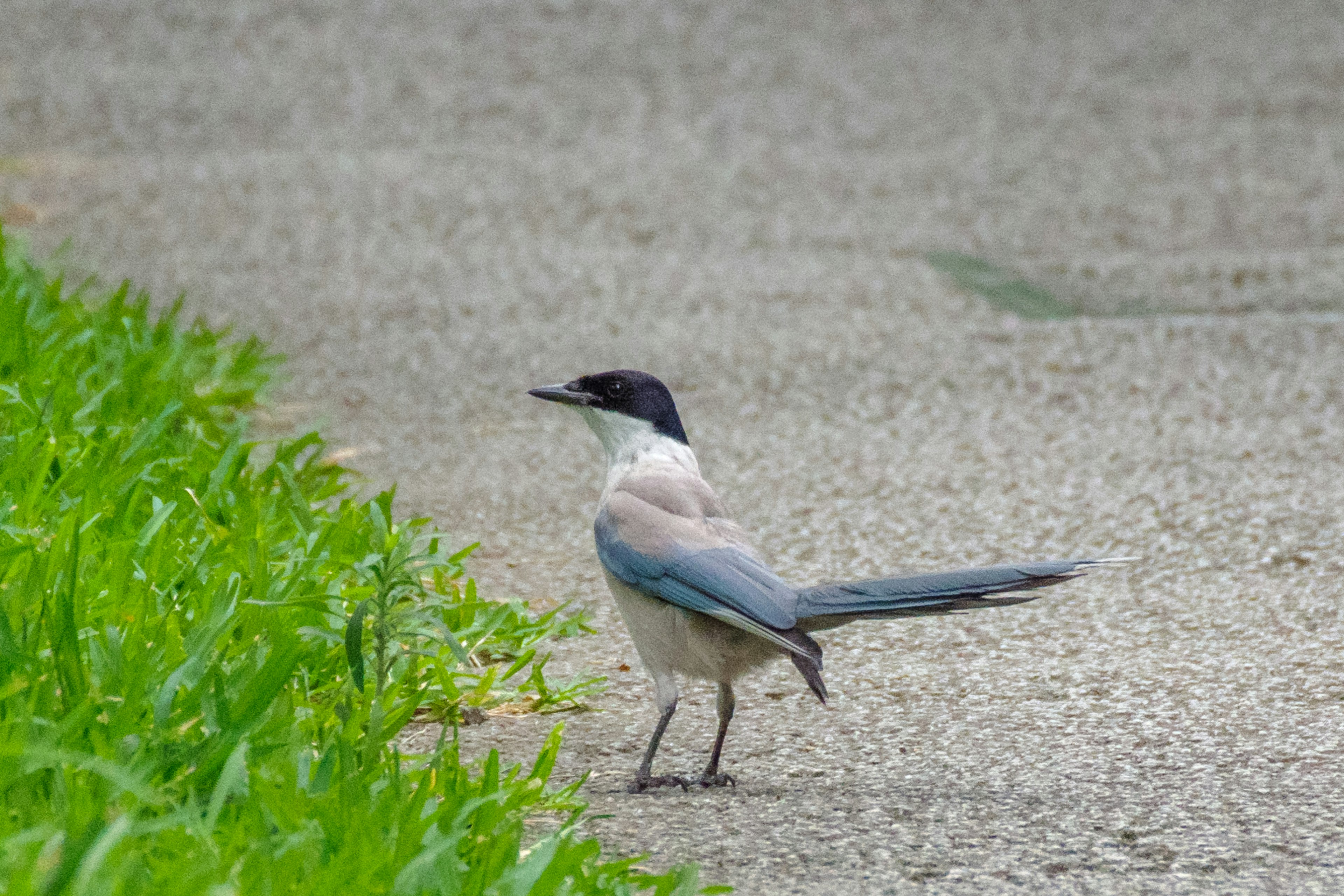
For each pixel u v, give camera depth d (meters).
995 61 31.41
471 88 29.39
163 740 5.94
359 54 31.38
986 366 16.03
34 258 18.22
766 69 30.88
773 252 20.64
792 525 11.72
